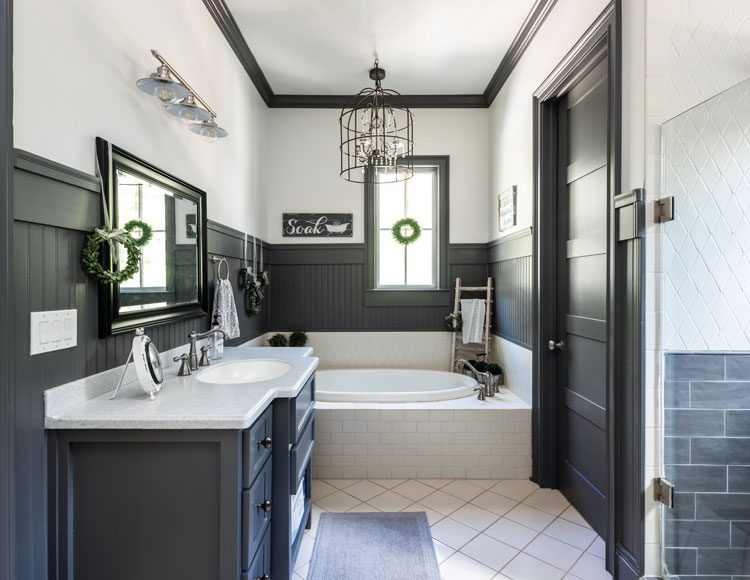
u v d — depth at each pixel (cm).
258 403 147
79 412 134
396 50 324
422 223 424
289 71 355
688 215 181
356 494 273
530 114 300
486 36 307
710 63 183
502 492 277
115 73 163
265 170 396
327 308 414
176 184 207
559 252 276
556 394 282
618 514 196
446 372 388
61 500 131
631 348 189
